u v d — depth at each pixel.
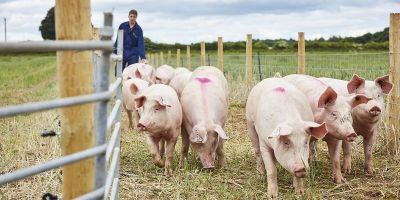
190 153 8.33
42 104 2.43
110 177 3.72
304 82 7.26
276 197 6.02
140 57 13.12
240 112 12.34
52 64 48.59
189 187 6.29
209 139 7.15
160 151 8.09
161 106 7.02
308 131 5.61
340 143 6.70
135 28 13.05
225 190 6.12
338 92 7.32
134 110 9.98
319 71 15.67
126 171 7.16
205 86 7.73
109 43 2.77
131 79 10.30
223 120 7.74
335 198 6.05
